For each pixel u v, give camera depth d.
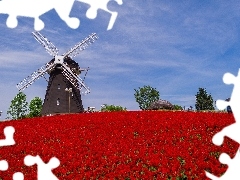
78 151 15.05
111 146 15.19
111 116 24.58
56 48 43.88
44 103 44.34
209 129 18.33
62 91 43.62
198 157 12.74
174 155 12.70
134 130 18.81
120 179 10.84
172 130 18.53
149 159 12.72
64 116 27.28
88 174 11.27
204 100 70.44
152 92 81.75
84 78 44.66
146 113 25.20
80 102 45.19
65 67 43.38
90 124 22.17
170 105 48.72
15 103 69.56
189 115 22.64
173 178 9.76
